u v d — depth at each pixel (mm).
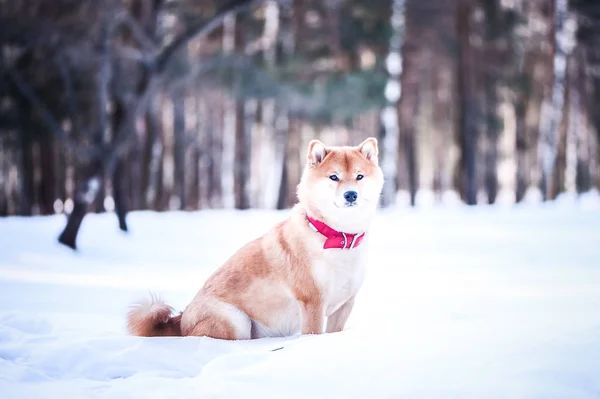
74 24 15531
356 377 3057
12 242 11711
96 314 5613
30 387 3178
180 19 18953
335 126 25719
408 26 22828
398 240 12141
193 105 27562
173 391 3107
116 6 12898
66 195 27328
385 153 20984
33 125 19531
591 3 20812
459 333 3582
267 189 26641
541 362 3008
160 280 7906
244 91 19766
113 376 3609
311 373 3164
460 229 13469
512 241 11180
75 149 15703
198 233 14133
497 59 22859
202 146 27781
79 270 9070
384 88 19984
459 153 22078
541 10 22750
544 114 22453
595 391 2746
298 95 19703
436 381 2912
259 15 20938
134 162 24500
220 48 21547
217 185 29891
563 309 4473
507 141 30688
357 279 4527
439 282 7125
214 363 3539
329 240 4316
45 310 5844
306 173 4559
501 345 3268
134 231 14391
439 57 24656
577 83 25969
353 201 4242
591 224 12719
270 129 26641
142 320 4480
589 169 30438
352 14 19719
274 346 3951
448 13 22562
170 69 18531
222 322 4340
